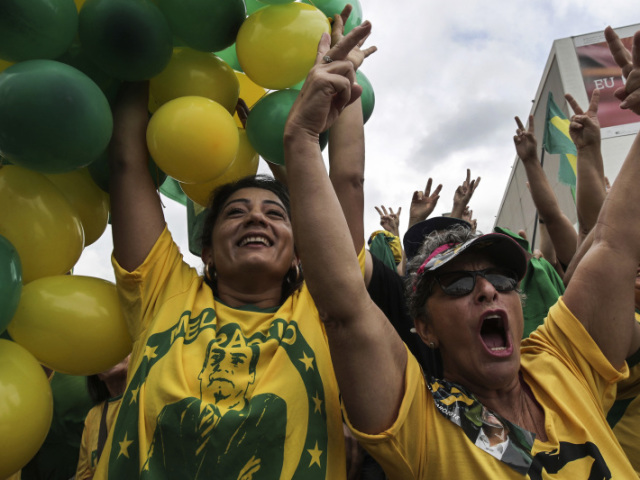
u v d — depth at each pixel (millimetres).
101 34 1567
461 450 1379
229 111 1936
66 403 2777
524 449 1380
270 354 1535
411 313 1728
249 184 1979
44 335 1564
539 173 2955
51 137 1399
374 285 2262
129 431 1477
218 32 1745
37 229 1567
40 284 1607
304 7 1780
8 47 1483
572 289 1668
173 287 1748
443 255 1625
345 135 1949
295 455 1419
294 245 1949
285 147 1461
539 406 1529
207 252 2016
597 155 2551
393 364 1448
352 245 1448
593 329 1605
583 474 1357
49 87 1379
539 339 1696
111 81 1867
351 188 1895
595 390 1572
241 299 1809
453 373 1600
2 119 1387
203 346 1551
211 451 1373
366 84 2066
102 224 1917
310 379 1537
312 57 1719
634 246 1643
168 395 1445
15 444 1407
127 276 1694
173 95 1803
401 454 1380
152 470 1389
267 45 1708
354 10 2094
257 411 1406
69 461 2756
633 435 1920
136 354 1647
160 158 1655
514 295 1615
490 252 1623
